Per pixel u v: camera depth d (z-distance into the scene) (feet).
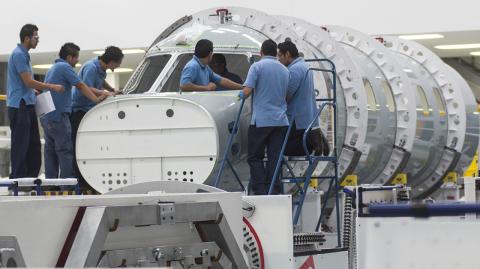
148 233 61.36
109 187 116.57
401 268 46.57
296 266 102.94
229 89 126.82
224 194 66.23
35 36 132.67
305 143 116.88
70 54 137.39
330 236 126.41
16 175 133.39
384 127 161.99
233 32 131.64
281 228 84.58
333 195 144.87
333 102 126.21
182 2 258.78
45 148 137.39
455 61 312.71
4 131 224.74
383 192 107.55
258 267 85.35
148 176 115.03
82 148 117.70
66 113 134.41
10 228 51.90
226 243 64.69
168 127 114.42
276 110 116.88
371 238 47.24
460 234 45.83
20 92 132.67
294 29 145.48
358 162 150.00
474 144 199.62
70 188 120.57
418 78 185.57
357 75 142.31
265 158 125.49
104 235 55.62
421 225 46.39
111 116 116.67
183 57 128.16
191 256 62.85
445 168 192.03
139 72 130.52
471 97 200.03
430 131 184.55
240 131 119.96
